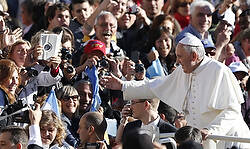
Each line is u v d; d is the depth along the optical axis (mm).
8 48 29297
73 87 29031
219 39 35594
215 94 27156
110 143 29391
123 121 28234
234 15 37562
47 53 28922
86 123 25938
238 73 34250
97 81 30078
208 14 35969
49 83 28719
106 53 32469
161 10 40344
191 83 27672
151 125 27156
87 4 35906
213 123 26719
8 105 25500
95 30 33469
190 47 27312
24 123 25438
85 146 25391
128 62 31406
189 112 27734
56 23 35031
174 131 27109
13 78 27156
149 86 28188
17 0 40344
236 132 26734
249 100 32500
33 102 28234
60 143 26000
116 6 35500
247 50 36781
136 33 35938
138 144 16578
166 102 28125
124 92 28328
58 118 25938
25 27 38438
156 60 33531
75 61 32188
